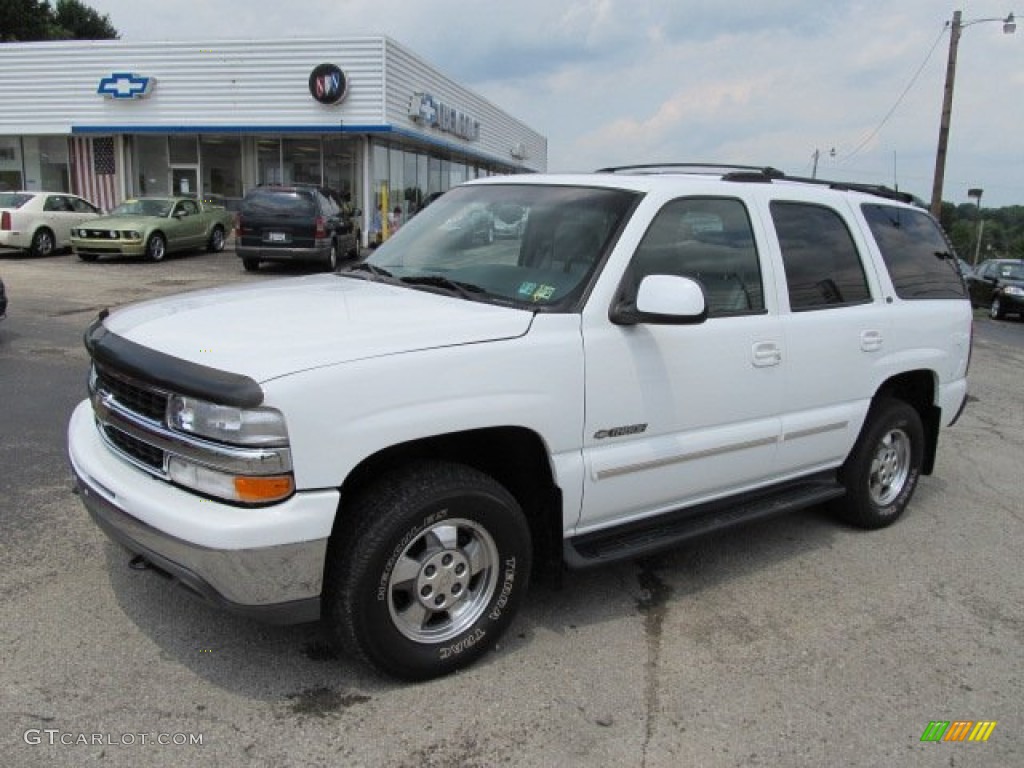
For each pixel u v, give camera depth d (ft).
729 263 13.19
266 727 9.62
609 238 11.84
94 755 8.97
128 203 68.95
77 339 32.42
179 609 11.99
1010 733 10.30
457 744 9.51
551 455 11.07
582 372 11.13
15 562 13.16
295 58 77.25
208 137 84.48
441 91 93.50
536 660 11.35
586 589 13.64
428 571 10.43
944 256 18.10
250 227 58.08
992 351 48.52
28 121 83.66
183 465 9.48
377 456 10.05
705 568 14.78
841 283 15.14
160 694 10.09
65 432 19.99
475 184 15.39
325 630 10.66
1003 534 17.21
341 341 9.75
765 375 13.42
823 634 12.55
